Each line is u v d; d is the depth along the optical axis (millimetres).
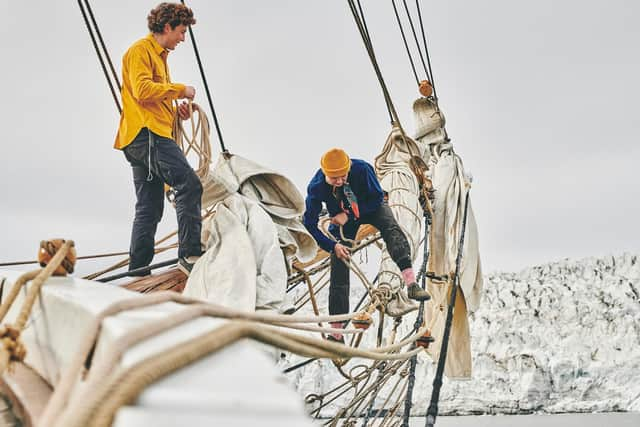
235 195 5949
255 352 1447
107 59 6094
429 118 11773
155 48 5773
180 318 1579
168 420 1178
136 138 5621
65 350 1978
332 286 6922
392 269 7320
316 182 6547
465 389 186125
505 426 126750
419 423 132875
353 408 7520
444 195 10914
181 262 5578
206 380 1288
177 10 5746
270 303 5379
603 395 181125
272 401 1225
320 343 2436
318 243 6738
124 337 1417
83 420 1206
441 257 10766
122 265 6809
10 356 1937
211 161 5906
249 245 5500
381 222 6770
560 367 188375
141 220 5914
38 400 2045
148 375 1259
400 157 9812
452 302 8070
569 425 129500
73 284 2283
